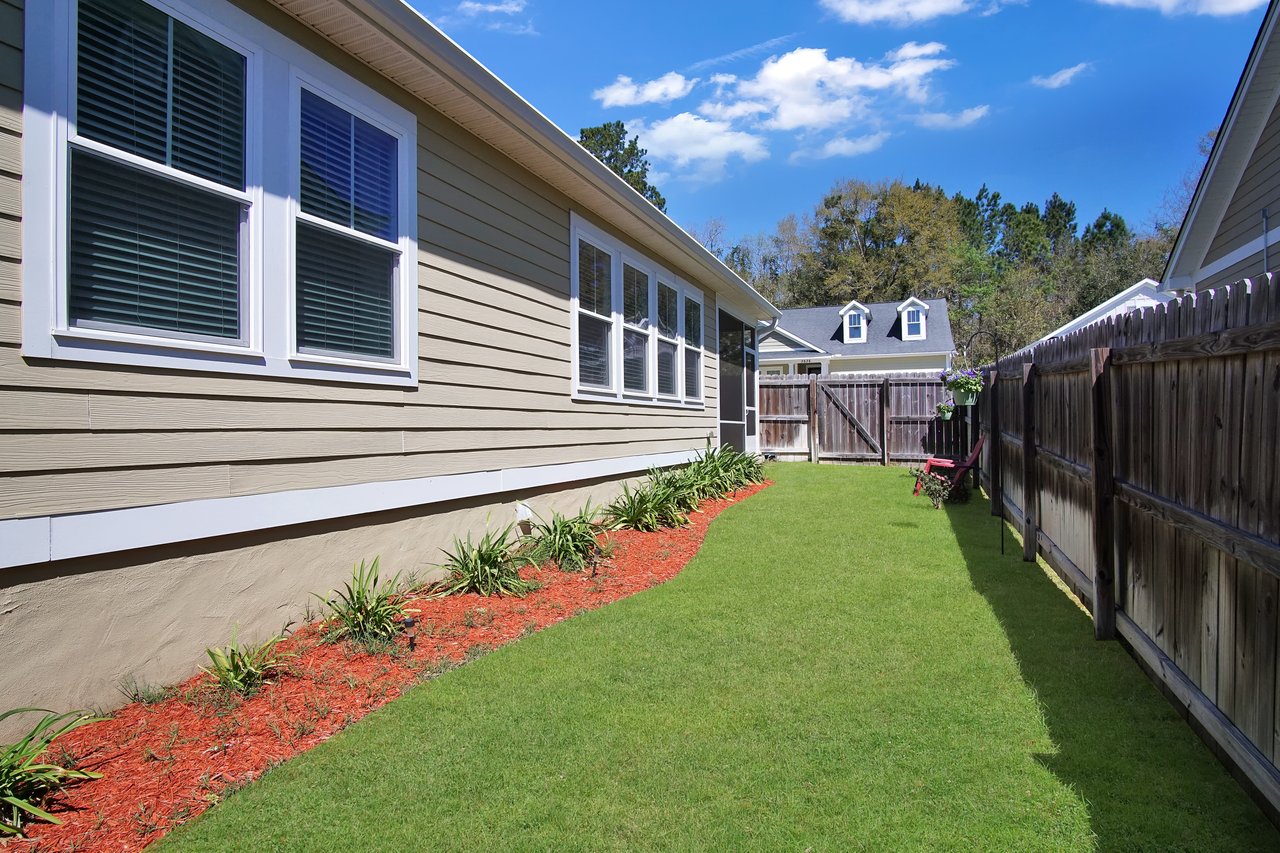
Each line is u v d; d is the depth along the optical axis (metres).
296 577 4.02
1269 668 2.32
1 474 2.72
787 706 3.33
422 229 4.97
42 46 2.87
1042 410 5.77
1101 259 36.72
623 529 7.14
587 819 2.48
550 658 3.91
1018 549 6.49
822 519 7.98
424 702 3.35
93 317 3.05
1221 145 9.59
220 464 3.53
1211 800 2.51
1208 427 2.76
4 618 2.76
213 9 3.54
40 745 2.58
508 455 5.92
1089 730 3.05
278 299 3.86
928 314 28.84
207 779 2.66
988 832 2.37
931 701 3.36
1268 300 2.22
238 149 3.68
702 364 11.34
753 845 2.33
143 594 3.24
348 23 4.07
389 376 4.61
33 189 2.83
